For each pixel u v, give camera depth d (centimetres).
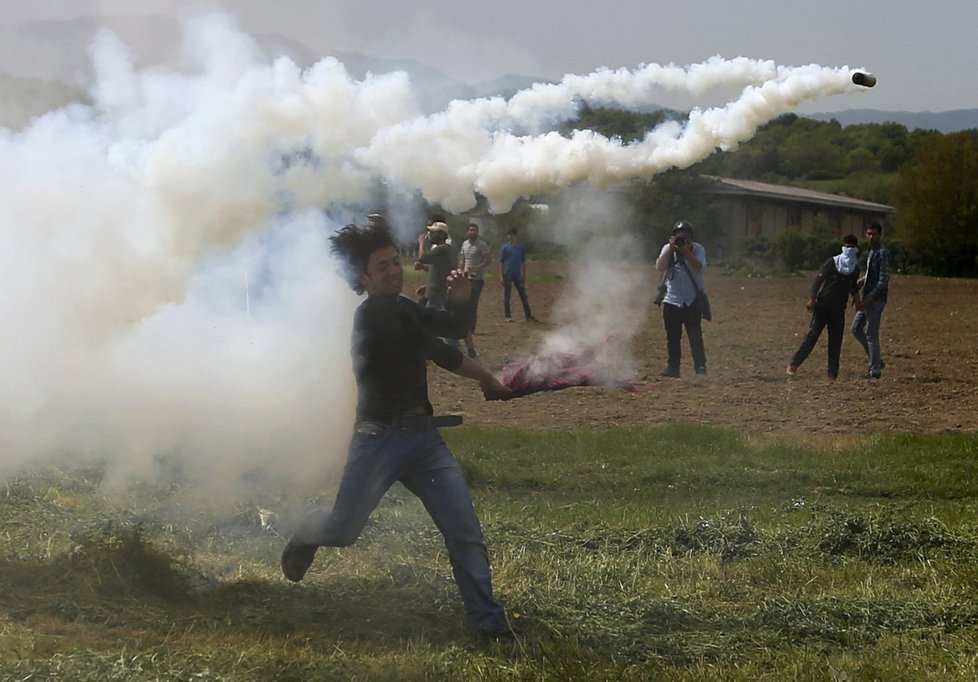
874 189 7488
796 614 664
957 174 6100
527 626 632
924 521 870
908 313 3269
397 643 605
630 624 648
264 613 633
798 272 5109
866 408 1538
